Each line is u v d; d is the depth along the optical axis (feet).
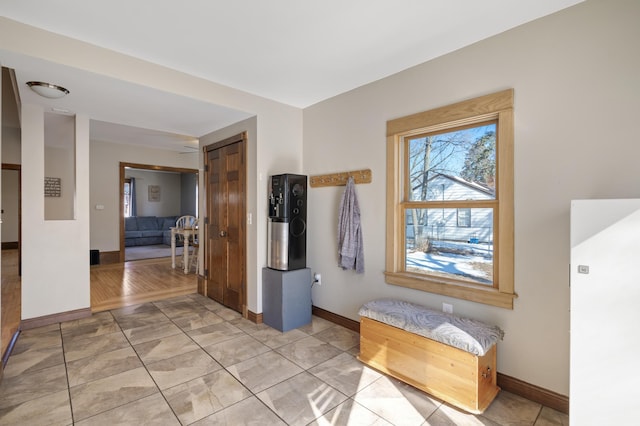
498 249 7.28
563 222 6.24
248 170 11.26
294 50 7.84
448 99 7.89
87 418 5.91
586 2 5.94
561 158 6.25
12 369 7.61
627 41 5.57
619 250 4.57
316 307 11.57
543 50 6.44
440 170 8.47
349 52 7.91
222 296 12.84
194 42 7.49
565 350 6.21
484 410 6.23
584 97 5.99
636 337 4.46
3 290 14.28
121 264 21.20
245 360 8.21
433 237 8.61
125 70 8.08
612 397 4.64
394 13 6.31
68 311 10.89
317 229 11.46
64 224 10.82
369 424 5.86
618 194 5.68
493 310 7.16
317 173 11.49
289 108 11.77
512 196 6.83
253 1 5.94
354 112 10.19
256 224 10.88
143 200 36.29
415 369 7.02
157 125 12.52
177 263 21.65
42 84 8.34
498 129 7.16
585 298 4.83
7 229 25.70
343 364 8.05
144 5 6.09
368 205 9.76
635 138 5.51
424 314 7.45
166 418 5.95
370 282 9.77
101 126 16.12
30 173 10.19
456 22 6.63
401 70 8.89
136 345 9.02
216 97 9.78
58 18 6.54
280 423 5.85
